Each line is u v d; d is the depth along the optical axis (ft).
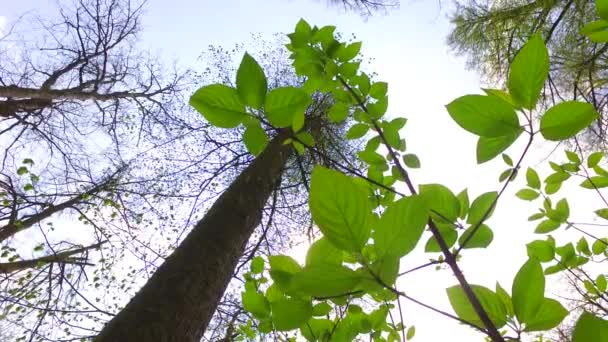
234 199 11.76
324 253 2.31
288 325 2.26
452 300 2.18
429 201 2.83
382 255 1.46
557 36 15.98
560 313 1.81
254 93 2.20
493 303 2.11
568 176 4.75
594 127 14.24
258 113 2.24
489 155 1.93
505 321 2.05
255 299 2.99
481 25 18.80
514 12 17.56
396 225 1.47
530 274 1.88
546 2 15.26
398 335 4.18
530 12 17.06
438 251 2.84
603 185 4.60
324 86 3.68
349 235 1.42
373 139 3.70
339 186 1.41
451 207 2.85
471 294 1.88
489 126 1.85
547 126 1.82
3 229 18.61
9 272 19.06
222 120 2.23
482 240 2.74
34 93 21.71
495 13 17.89
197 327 7.83
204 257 9.20
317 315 2.86
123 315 7.16
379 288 1.46
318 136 14.94
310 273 1.45
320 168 1.42
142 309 7.30
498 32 18.61
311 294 1.45
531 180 4.83
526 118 1.81
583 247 4.64
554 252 4.39
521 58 1.73
